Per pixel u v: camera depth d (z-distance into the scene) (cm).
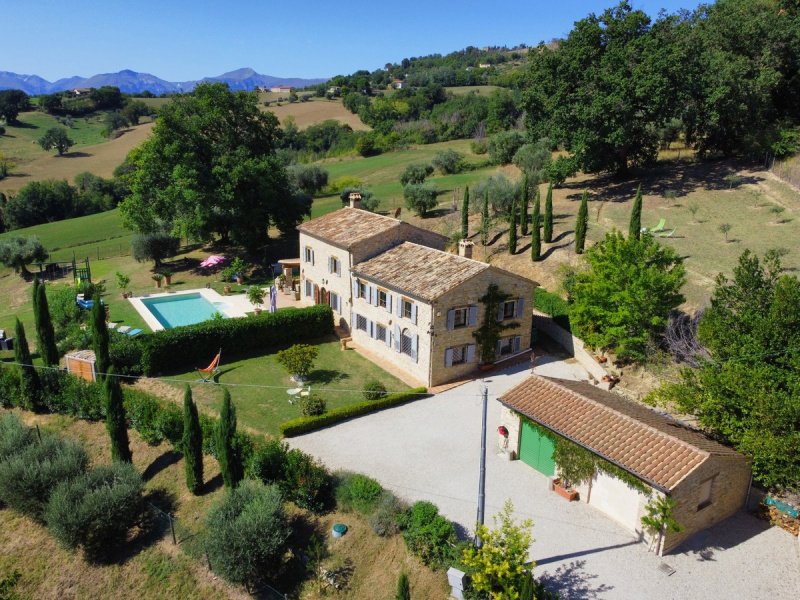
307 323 4459
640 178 7069
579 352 4003
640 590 2142
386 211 8000
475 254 5684
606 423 2617
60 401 3694
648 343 3525
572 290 3997
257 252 6650
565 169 6450
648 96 5869
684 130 7838
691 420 3053
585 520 2525
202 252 6888
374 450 3053
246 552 2355
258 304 5119
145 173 5869
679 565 2259
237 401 3538
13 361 4306
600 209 6194
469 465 2925
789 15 7381
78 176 12825
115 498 2716
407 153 12462
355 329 4450
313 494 2659
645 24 6200
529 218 6044
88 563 2692
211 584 2489
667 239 5131
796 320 2392
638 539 2395
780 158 6594
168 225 6625
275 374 3912
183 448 2919
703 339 2678
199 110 6259
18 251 6412
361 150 12950
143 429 3344
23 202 11112
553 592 2128
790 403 2205
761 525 2484
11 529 2945
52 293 5403
